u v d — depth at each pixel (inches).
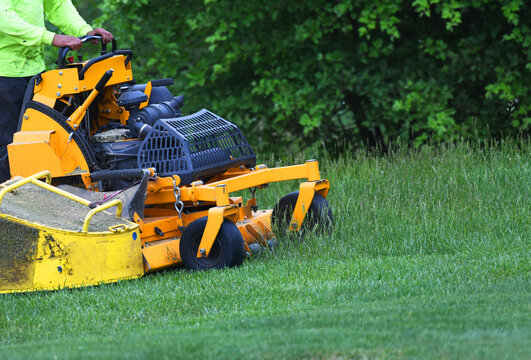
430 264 900.0
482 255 930.1
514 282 782.5
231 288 834.2
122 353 570.3
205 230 901.8
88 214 855.1
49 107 985.5
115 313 773.3
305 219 1027.3
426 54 1692.9
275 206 1053.2
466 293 751.1
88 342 640.4
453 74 1657.2
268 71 1723.7
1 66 1053.2
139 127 992.9
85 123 1017.5
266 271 906.1
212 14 1705.2
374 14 1535.4
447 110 1598.2
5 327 739.4
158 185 949.2
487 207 1121.4
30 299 823.7
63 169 981.8
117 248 878.4
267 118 1815.9
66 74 987.3
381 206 1186.0
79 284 852.0
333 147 1798.7
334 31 1728.6
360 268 896.3
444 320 625.6
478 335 574.2
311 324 642.2
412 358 526.0
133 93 1026.1
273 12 1644.9
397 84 1652.3
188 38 1800.0
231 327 659.4
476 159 1403.8
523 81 1638.8
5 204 895.1
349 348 552.4
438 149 1542.8
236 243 904.3
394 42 1699.1
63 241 844.6
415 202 1192.2
